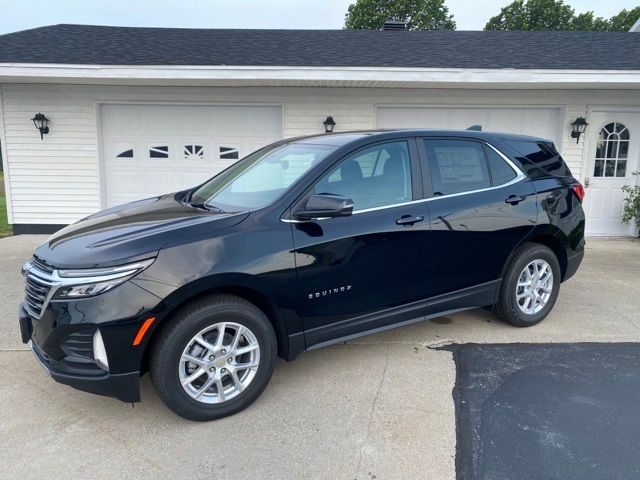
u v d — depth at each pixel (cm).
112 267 265
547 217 419
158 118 891
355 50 912
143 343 268
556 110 877
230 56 854
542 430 279
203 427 288
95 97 872
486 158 404
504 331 423
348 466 253
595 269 643
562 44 948
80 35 952
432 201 365
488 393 320
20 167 892
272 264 298
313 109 880
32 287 292
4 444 272
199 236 286
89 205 908
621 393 318
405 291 355
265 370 305
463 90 870
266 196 329
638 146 873
